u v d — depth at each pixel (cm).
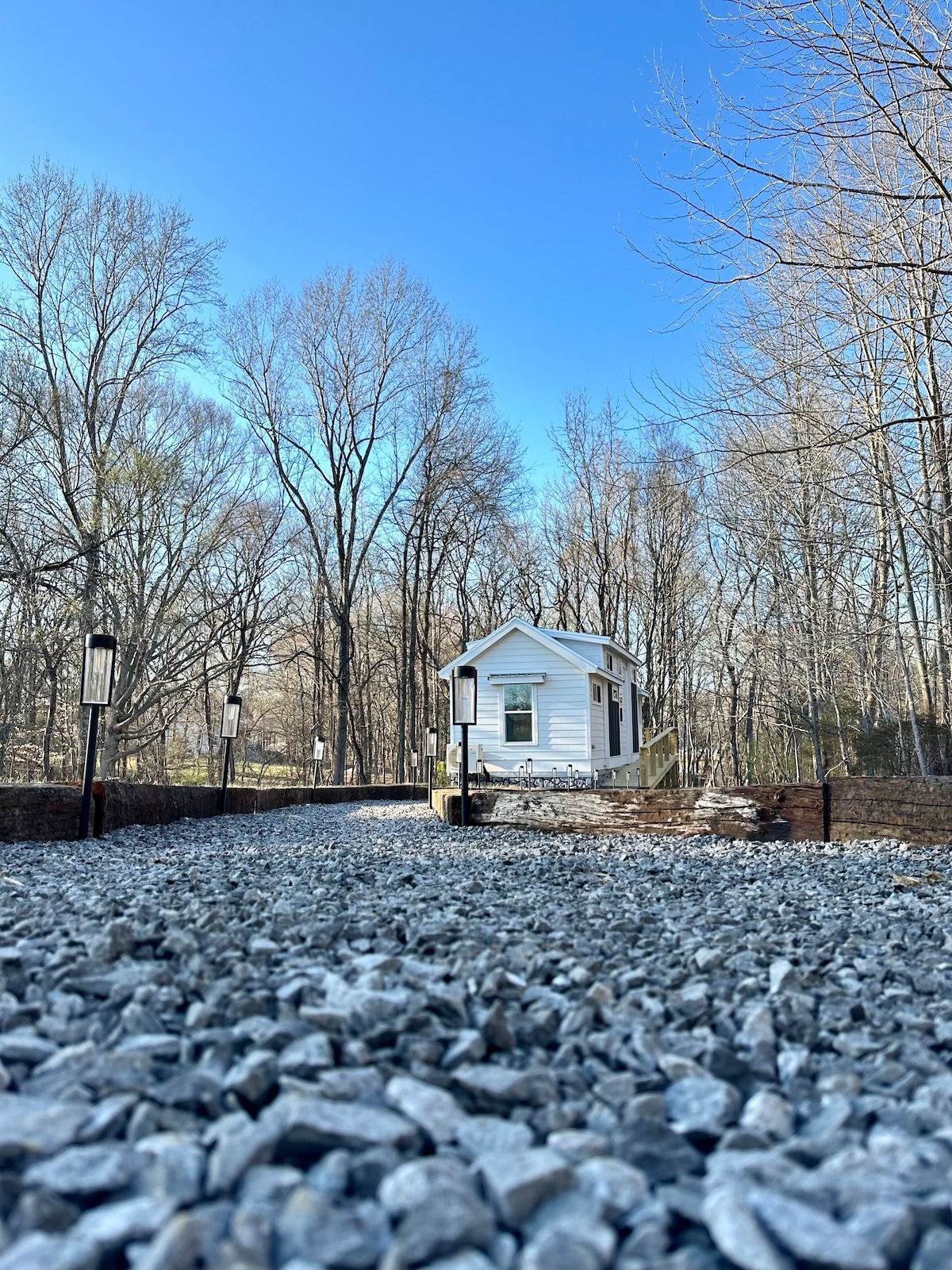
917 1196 132
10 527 1766
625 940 336
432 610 3709
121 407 2261
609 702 2183
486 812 941
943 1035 220
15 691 2273
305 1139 141
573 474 3216
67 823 757
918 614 1523
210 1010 208
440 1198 117
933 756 1484
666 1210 126
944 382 1149
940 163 698
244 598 2817
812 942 335
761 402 989
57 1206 116
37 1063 181
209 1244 109
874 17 585
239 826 1079
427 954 294
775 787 777
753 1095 183
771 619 1933
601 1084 179
